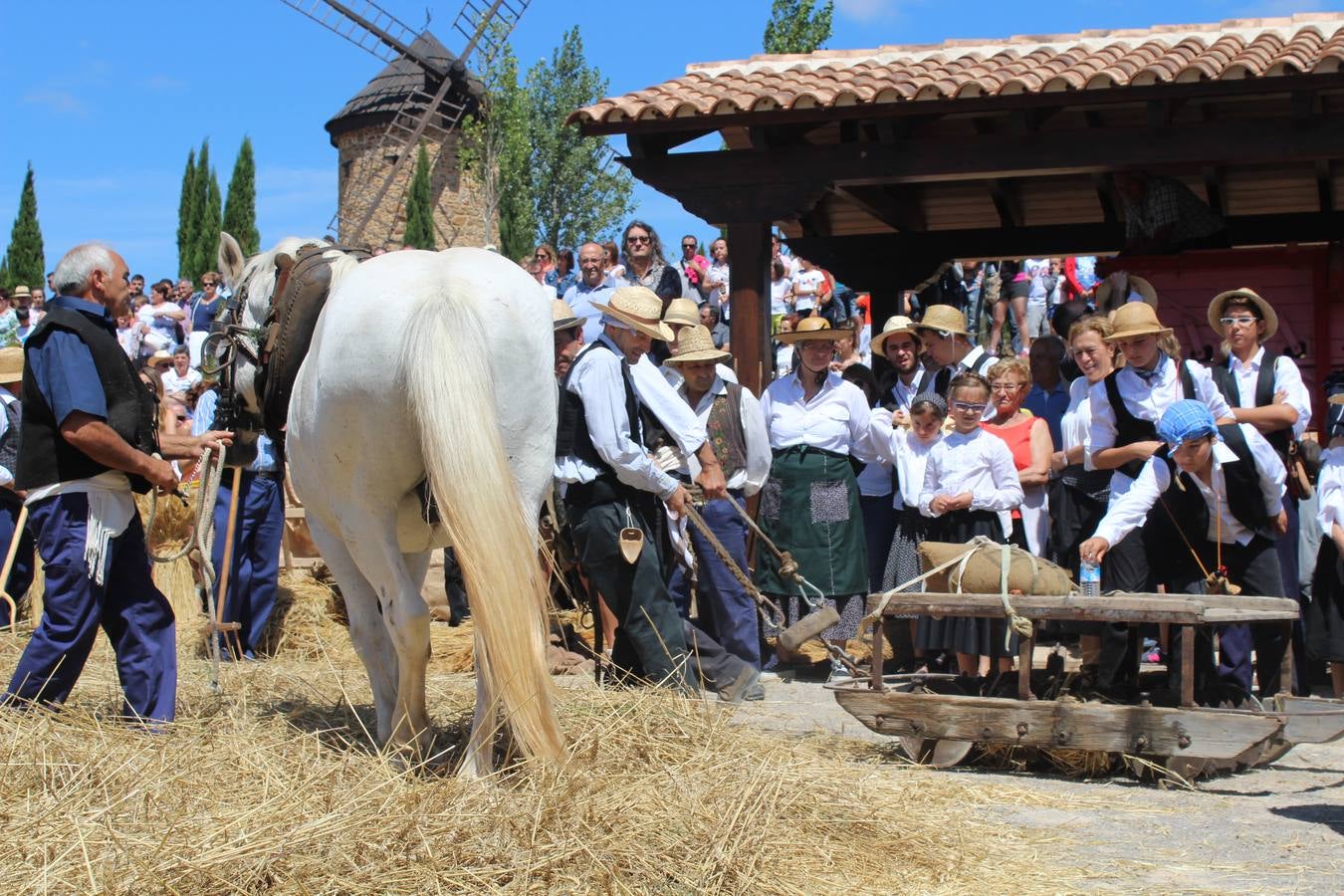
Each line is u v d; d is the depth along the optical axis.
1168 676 6.35
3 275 44.19
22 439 5.36
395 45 40.41
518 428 4.36
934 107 9.13
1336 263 10.30
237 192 47.81
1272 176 12.06
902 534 8.20
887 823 4.42
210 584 6.11
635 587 6.48
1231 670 6.32
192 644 8.16
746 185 9.74
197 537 5.98
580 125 9.59
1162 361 6.99
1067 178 12.19
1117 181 11.28
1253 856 4.39
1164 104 8.95
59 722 5.21
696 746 4.99
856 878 4.01
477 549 3.96
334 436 4.34
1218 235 11.24
